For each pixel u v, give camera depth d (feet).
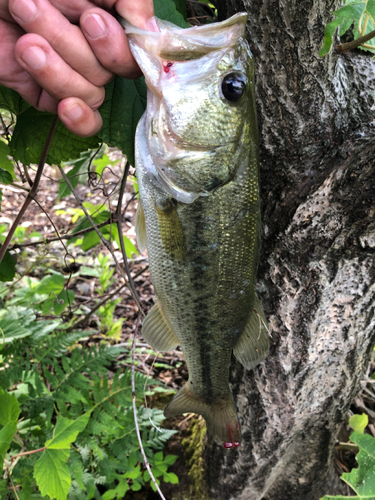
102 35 0.61
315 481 1.54
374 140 0.86
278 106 0.87
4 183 1.00
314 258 1.03
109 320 2.06
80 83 0.65
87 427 1.36
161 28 0.68
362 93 0.86
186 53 0.70
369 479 1.22
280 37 0.81
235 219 0.83
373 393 1.88
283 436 1.32
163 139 0.75
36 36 0.59
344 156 0.89
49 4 0.59
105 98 0.79
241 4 0.82
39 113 0.91
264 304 1.14
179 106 0.72
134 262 2.70
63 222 2.91
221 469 1.48
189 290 0.89
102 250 2.72
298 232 1.01
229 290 0.90
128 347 2.09
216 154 0.77
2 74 0.71
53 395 1.39
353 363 1.23
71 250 2.66
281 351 1.18
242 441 1.36
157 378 1.96
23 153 0.96
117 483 1.60
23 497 1.17
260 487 1.47
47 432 1.31
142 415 1.49
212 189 0.80
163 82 0.70
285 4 0.78
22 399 1.38
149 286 2.50
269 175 0.97
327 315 1.11
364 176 0.90
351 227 0.97
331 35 0.75
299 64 0.82
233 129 0.77
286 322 1.13
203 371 1.02
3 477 1.23
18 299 1.83
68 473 0.96
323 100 0.85
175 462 1.67
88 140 0.94
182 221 0.82
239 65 0.74
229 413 1.10
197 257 0.86
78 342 2.02
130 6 0.64
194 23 1.07
